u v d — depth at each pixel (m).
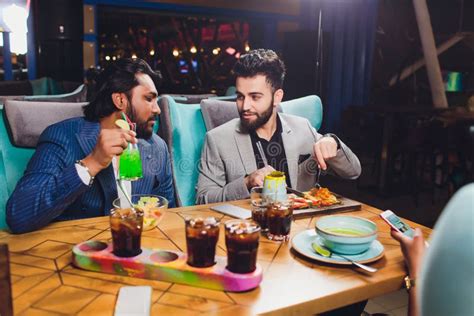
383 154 5.08
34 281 1.10
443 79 6.92
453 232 0.62
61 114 2.04
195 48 9.60
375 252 1.30
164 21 9.47
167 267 1.10
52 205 1.45
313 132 2.35
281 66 2.08
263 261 1.25
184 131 2.36
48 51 6.13
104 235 1.40
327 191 1.83
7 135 1.97
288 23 8.26
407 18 7.20
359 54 6.96
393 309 2.54
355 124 5.66
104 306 0.99
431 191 5.28
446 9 6.79
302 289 1.10
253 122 2.07
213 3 7.53
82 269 1.16
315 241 1.37
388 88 7.54
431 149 4.93
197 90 9.37
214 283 1.08
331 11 6.76
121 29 9.34
